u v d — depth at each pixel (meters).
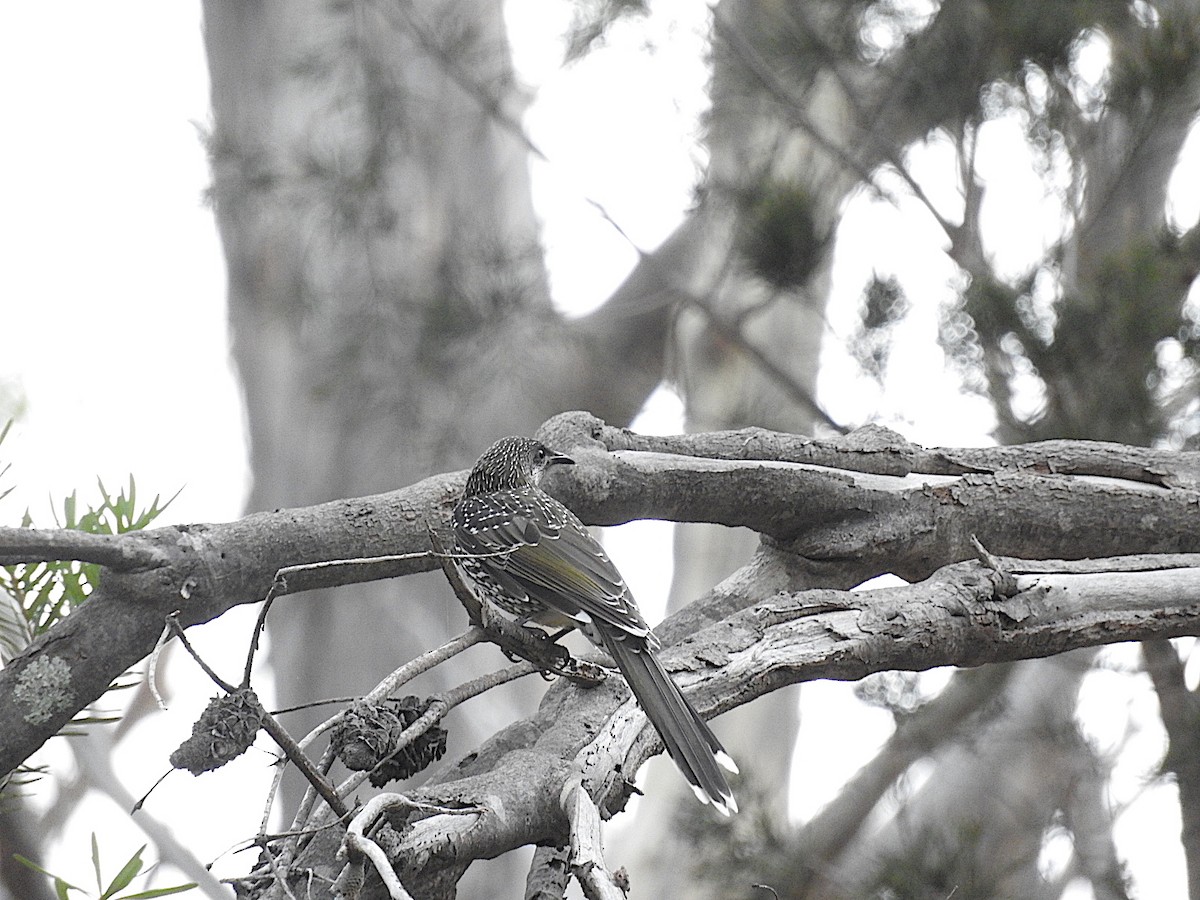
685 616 7.30
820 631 6.33
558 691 6.53
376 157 16.28
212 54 17.75
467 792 5.20
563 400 18.22
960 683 14.82
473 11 17.56
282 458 18.02
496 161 18.09
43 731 5.34
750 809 13.85
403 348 16.27
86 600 5.47
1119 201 12.71
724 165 16.55
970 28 12.51
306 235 17.67
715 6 14.98
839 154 13.88
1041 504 7.53
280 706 17.48
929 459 7.62
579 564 6.73
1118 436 11.02
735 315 16.55
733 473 7.13
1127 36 12.07
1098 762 14.33
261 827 4.40
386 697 5.16
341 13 16.83
